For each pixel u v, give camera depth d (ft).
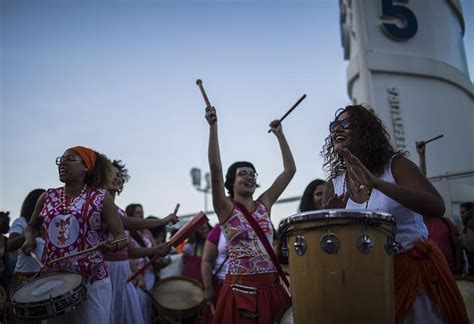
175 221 15.75
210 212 36.81
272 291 12.75
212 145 13.08
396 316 8.33
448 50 31.55
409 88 29.43
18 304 10.32
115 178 17.30
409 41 30.30
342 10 36.94
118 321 16.12
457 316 8.24
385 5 30.14
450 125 29.58
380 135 9.56
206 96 13.25
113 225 12.13
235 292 12.66
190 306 20.84
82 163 12.48
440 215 8.29
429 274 8.38
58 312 10.39
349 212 7.78
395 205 8.76
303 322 7.93
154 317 20.95
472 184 19.44
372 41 29.86
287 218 8.32
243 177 14.02
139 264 20.45
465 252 17.13
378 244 7.82
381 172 9.17
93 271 11.74
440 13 31.81
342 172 10.24
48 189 12.62
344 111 10.10
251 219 13.19
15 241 15.34
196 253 26.45
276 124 15.39
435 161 28.45
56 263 11.75
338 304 7.64
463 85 30.99
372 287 7.66
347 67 33.68
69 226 11.87
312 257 7.90
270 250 12.95
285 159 15.19
